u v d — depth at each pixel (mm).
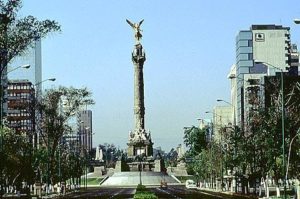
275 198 85875
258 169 103250
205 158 173750
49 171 133875
